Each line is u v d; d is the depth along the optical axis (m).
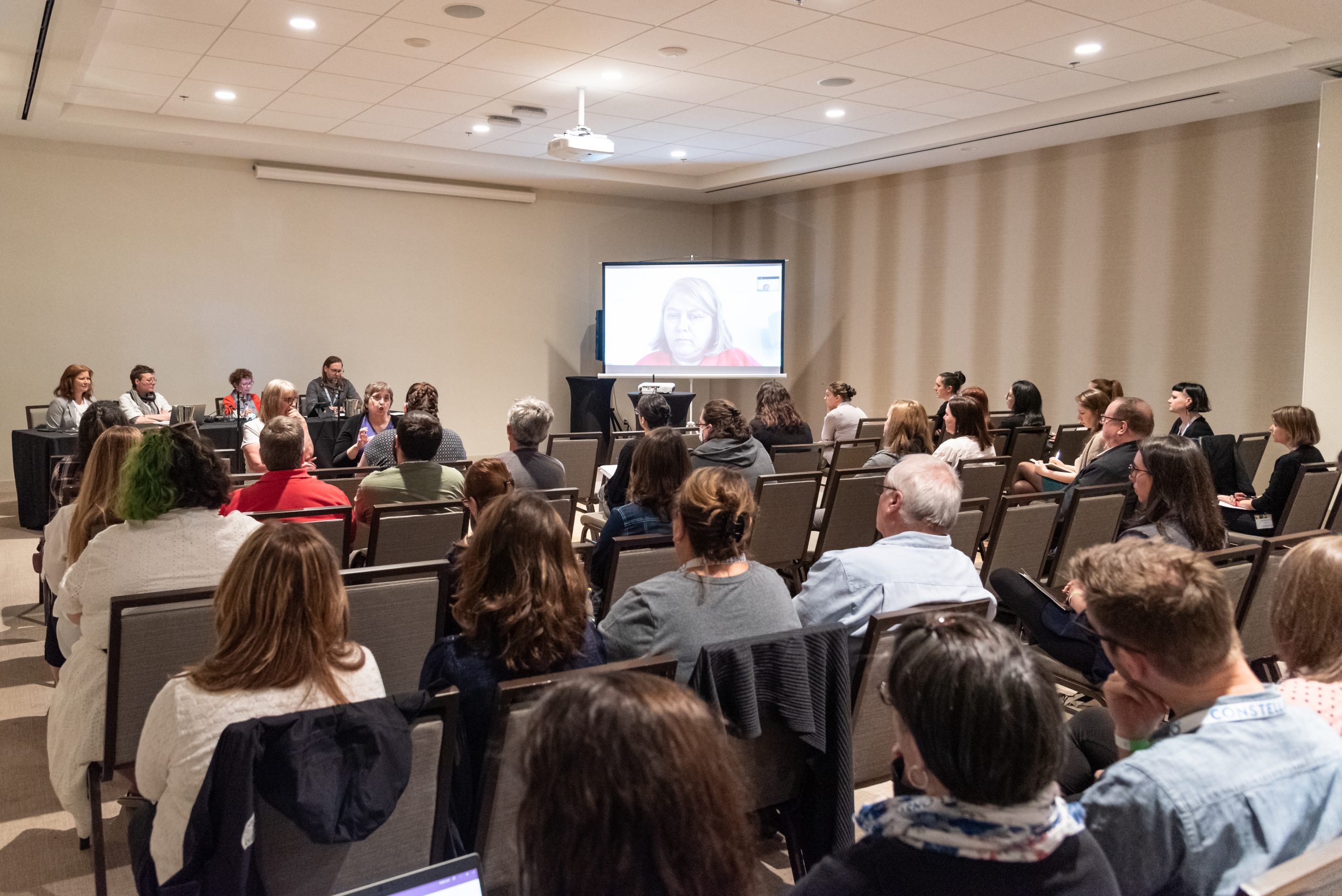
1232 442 5.53
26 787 2.81
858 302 10.39
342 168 9.51
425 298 10.20
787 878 2.26
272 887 1.43
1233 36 5.64
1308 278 6.73
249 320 9.20
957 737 0.91
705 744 0.80
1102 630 1.34
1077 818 1.03
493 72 6.44
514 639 1.64
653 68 6.32
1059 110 7.24
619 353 10.66
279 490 3.21
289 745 1.35
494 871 1.60
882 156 8.85
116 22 5.39
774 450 5.49
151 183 8.62
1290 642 1.54
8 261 8.05
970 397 5.93
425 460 3.58
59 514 2.85
